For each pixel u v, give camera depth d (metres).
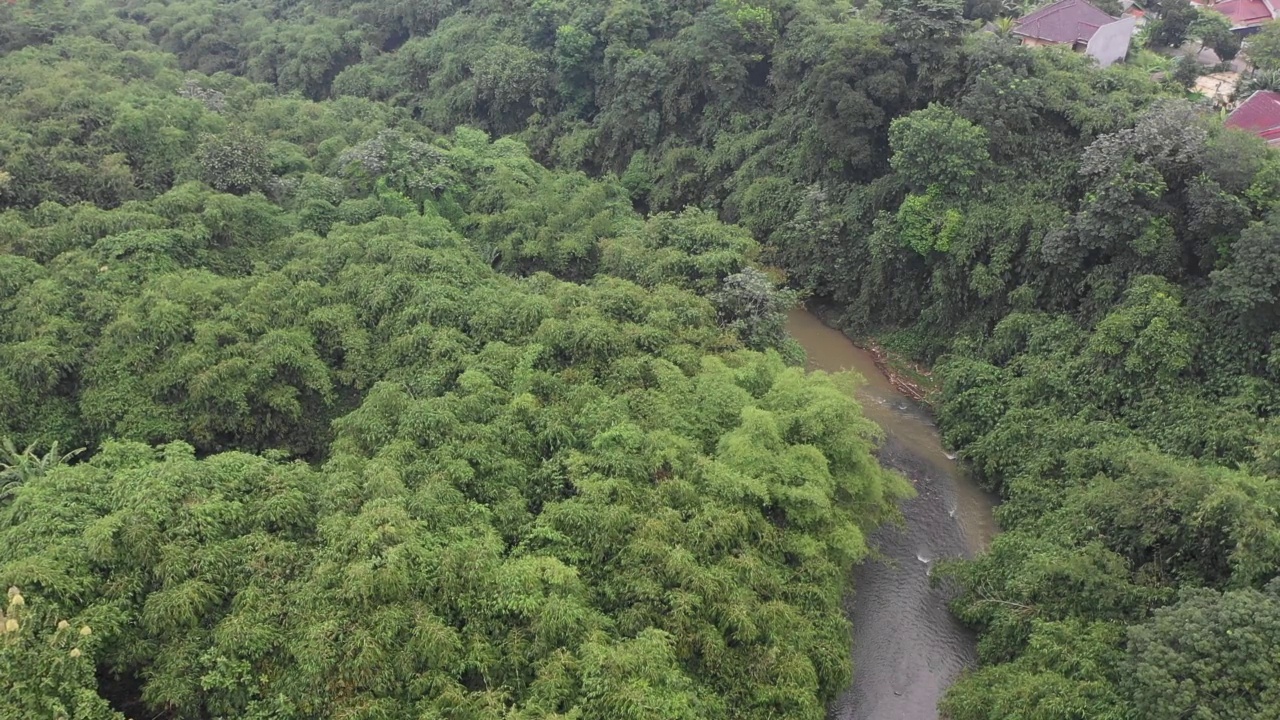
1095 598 23.41
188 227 35.25
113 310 29.77
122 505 20.25
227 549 19.62
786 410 28.00
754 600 22.36
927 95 42.66
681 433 26.61
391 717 17.41
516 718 17.20
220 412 27.33
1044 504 28.94
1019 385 33.69
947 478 33.84
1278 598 19.59
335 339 31.16
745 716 20.42
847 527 25.89
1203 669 18.58
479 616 19.58
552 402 27.50
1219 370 29.11
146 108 43.12
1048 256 34.66
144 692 17.31
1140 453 26.02
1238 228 30.36
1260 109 41.72
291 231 38.72
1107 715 19.66
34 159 37.91
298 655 17.66
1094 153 34.28
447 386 28.23
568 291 32.88
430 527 21.16
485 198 43.25
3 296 30.08
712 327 32.97
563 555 21.91
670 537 22.62
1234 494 21.73
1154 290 31.05
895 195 42.09
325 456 28.86
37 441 25.83
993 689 22.64
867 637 26.72
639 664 18.81
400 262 33.72
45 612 17.05
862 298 43.16
